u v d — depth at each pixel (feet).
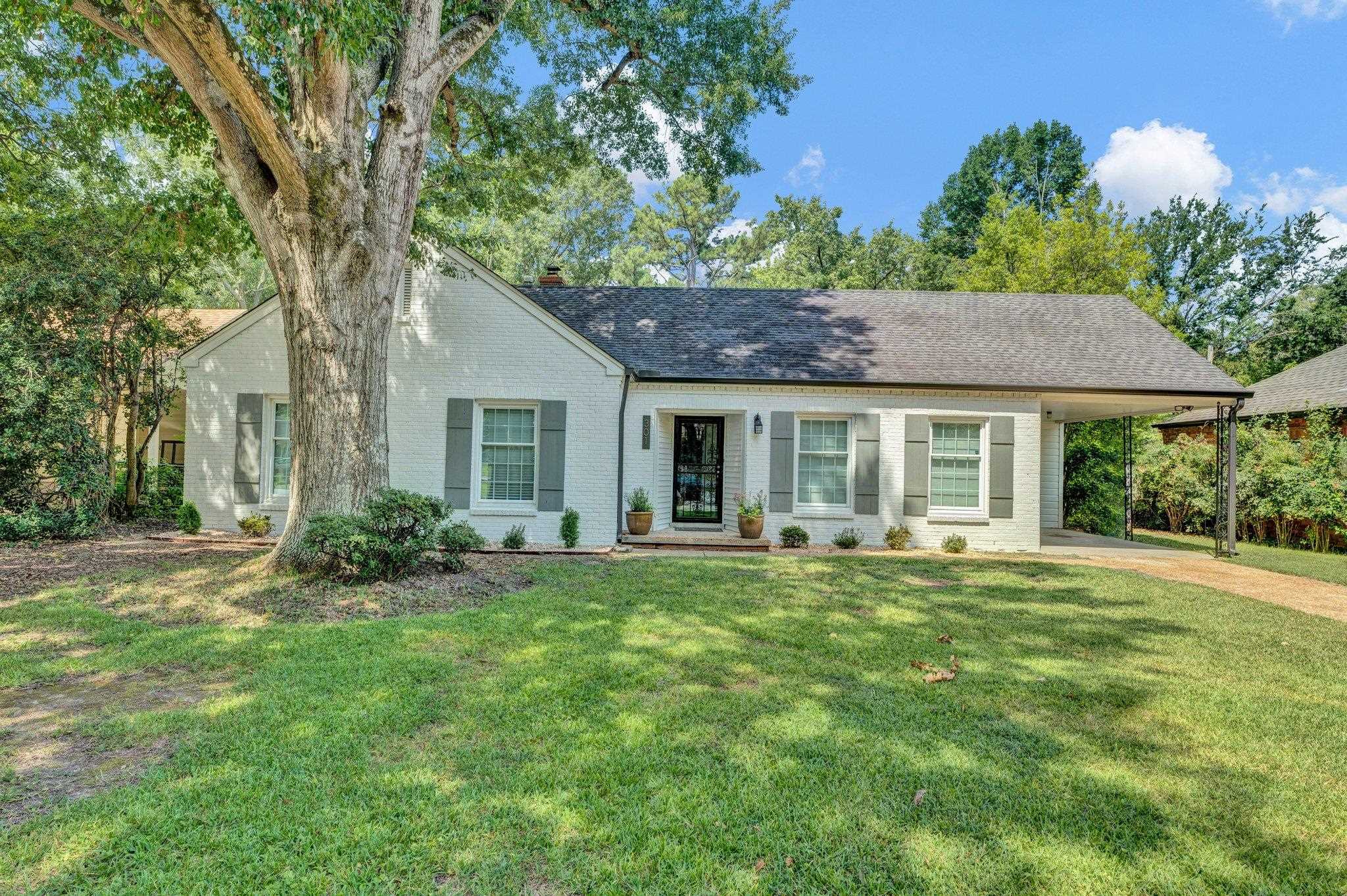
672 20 36.29
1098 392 37.73
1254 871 8.28
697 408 38.96
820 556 33.88
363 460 24.68
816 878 7.93
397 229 25.63
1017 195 123.75
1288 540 46.91
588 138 44.27
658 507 39.75
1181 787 10.39
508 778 10.03
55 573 24.88
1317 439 46.68
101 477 36.58
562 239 132.87
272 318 38.40
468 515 37.32
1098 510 51.78
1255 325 99.96
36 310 36.35
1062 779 10.55
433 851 8.23
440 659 15.66
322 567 23.45
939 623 20.48
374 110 31.78
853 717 12.72
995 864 8.25
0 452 32.81
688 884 7.75
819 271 132.05
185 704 12.94
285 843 8.33
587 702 13.21
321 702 12.92
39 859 7.96
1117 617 21.66
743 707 13.12
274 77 28.25
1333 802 10.02
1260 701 14.12
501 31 38.58
